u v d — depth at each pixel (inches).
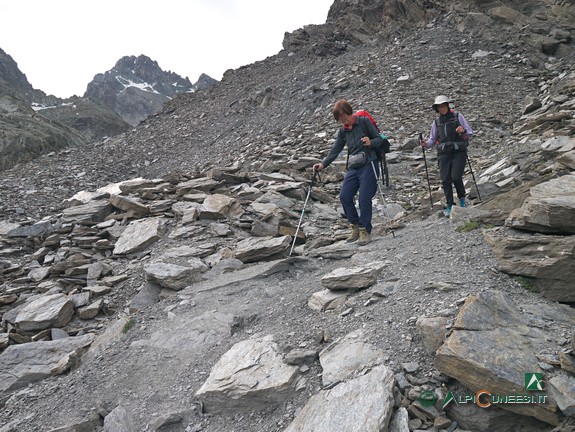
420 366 146.6
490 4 1293.1
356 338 166.4
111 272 333.4
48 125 2018.9
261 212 386.6
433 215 316.8
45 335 264.5
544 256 174.9
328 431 129.1
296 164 595.5
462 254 207.3
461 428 128.6
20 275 373.4
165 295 277.1
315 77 1358.3
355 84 1103.0
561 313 156.1
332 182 535.5
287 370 161.8
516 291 171.0
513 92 865.5
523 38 1108.5
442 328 153.0
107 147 1439.5
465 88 903.1
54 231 438.9
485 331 144.4
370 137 278.7
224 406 158.7
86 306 291.4
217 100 1653.5
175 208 422.9
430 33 1282.0
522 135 545.6
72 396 193.0
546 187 219.1
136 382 191.0
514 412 125.6
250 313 221.1
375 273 211.6
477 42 1163.3
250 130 1200.2
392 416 130.6
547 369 127.9
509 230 212.2
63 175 1089.4
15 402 202.7
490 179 378.6
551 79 904.3
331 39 1659.7
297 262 266.4
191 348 204.1
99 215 454.3
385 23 1557.6
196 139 1339.8
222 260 302.8
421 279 195.2
